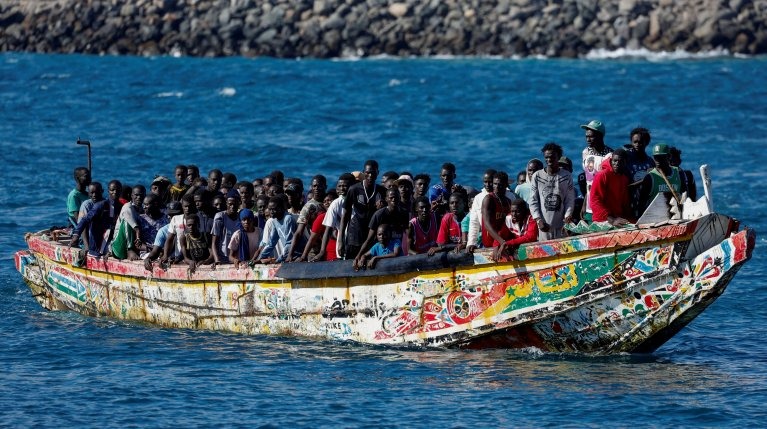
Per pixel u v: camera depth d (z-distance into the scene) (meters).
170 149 116.19
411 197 54.59
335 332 52.50
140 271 57.22
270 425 42.81
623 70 195.00
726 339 54.72
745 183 98.50
